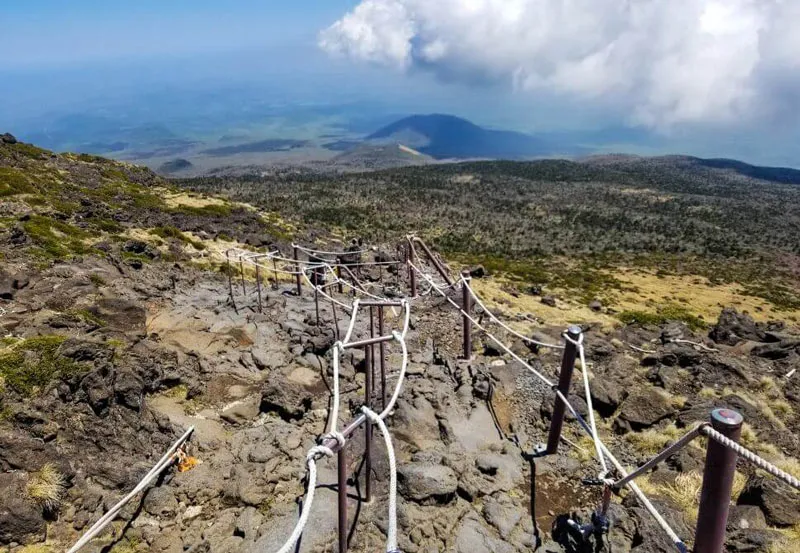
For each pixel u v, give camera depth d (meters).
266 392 8.34
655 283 73.75
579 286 54.00
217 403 8.49
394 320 13.28
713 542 3.96
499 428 8.21
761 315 56.66
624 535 5.83
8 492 5.36
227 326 10.86
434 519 5.91
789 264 115.00
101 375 7.22
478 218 172.88
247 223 41.12
